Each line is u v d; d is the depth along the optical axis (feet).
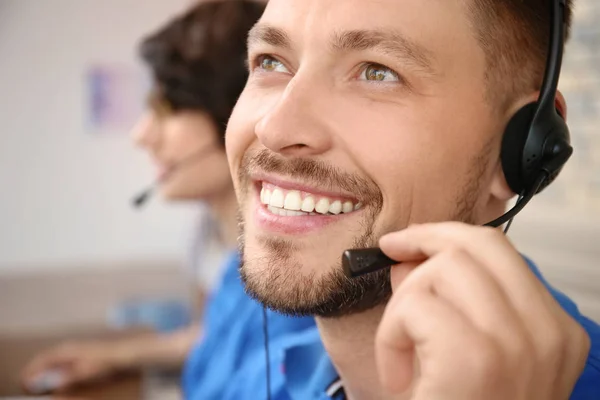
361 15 2.16
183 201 5.41
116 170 9.86
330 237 2.27
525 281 1.47
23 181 9.71
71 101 9.66
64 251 9.88
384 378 1.53
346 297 2.25
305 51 2.26
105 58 9.63
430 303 1.44
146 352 5.82
